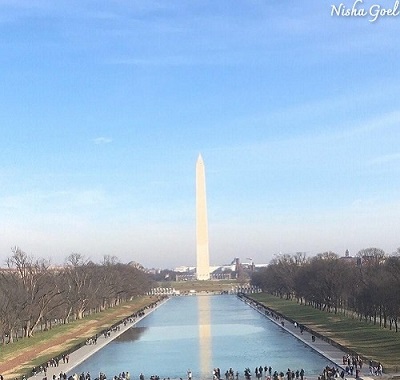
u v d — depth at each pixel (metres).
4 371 174.62
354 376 152.75
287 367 175.38
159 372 175.38
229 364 185.38
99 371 179.25
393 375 152.25
